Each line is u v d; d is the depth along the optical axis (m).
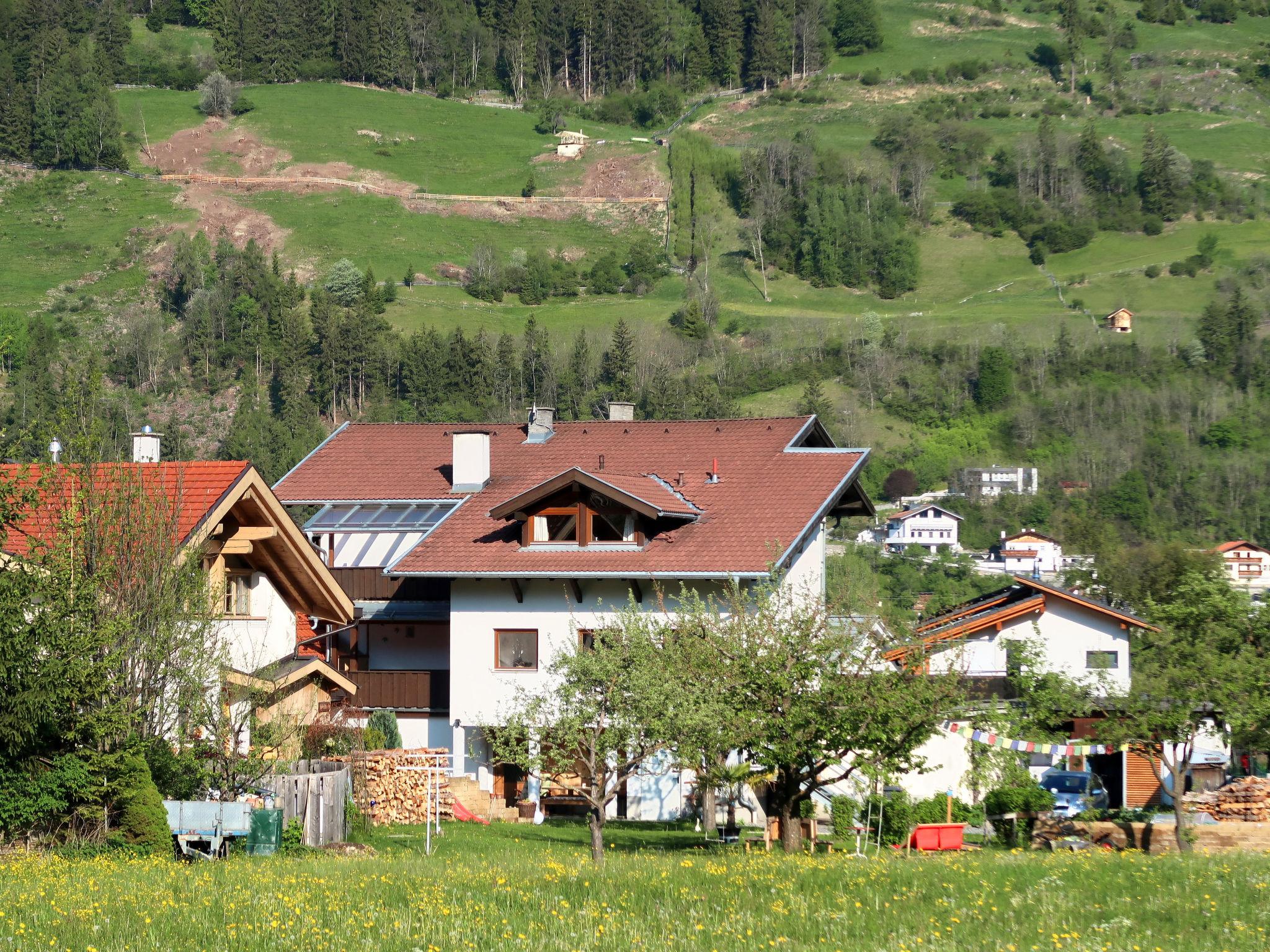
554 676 95.62
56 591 57.12
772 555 92.06
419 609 107.38
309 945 37.44
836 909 43.91
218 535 78.00
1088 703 80.62
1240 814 78.19
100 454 67.44
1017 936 40.16
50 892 45.28
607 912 42.91
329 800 68.50
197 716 61.97
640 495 96.75
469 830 81.19
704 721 62.78
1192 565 141.62
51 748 58.09
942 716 65.81
